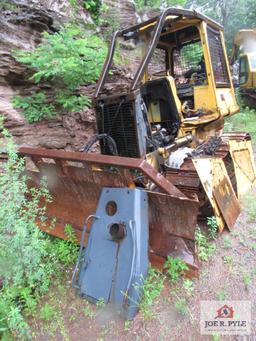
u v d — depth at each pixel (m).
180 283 2.54
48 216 3.30
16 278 2.27
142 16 9.75
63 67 4.46
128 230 2.36
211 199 3.03
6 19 4.91
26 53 4.77
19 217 2.55
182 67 4.89
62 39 4.78
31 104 4.73
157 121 4.04
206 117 4.07
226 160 3.71
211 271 2.69
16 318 2.12
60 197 3.18
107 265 2.42
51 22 5.59
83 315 2.37
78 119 5.37
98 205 2.63
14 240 2.23
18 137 4.41
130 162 2.38
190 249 2.53
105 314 2.32
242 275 2.62
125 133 3.34
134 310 2.26
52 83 5.07
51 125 4.93
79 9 7.02
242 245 3.04
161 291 2.48
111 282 2.37
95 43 5.94
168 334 2.13
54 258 2.78
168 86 3.78
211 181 3.11
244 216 3.60
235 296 2.40
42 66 4.59
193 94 4.26
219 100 4.14
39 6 5.89
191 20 3.92
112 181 2.62
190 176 3.09
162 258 2.62
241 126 7.97
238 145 4.05
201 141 4.18
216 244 3.07
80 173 2.78
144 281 2.35
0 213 2.25
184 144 3.86
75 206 3.09
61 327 2.24
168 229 2.57
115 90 5.88
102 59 4.96
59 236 3.14
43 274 2.52
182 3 11.95
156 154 3.45
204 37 3.96
